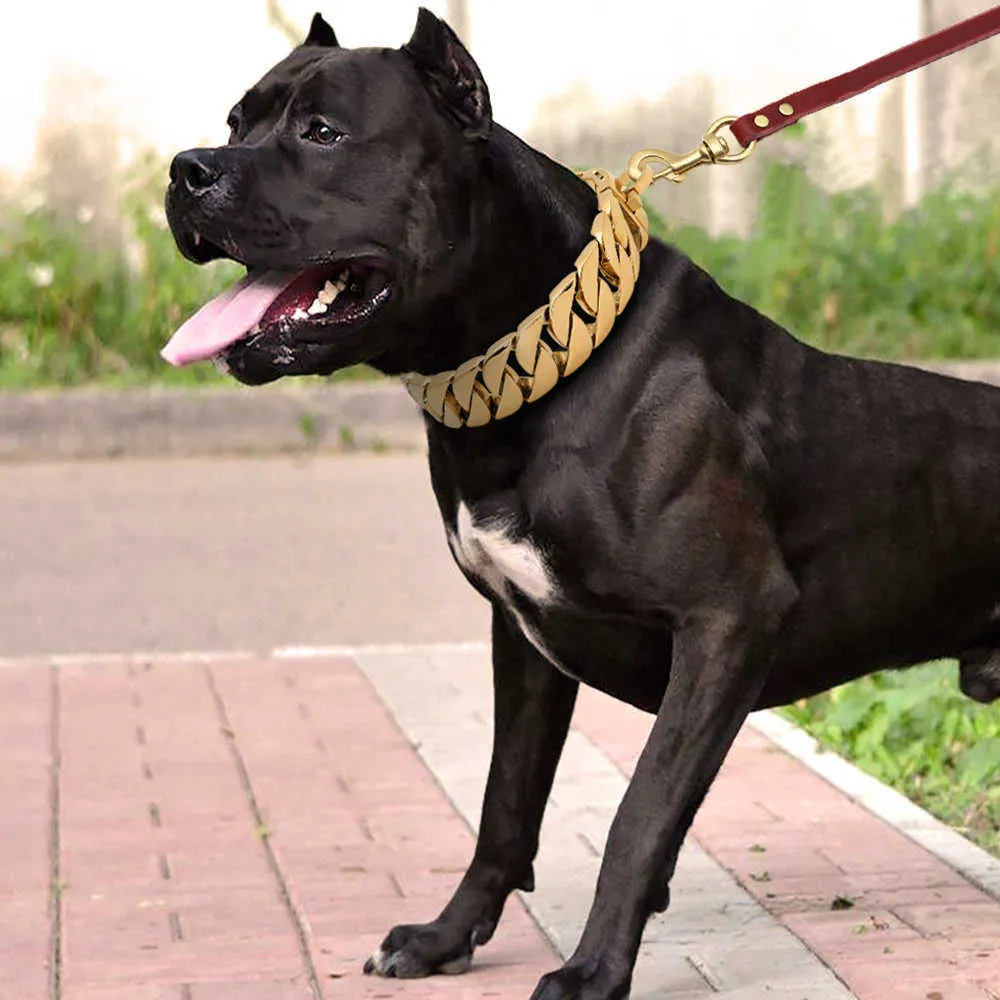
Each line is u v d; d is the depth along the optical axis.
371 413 14.08
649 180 4.96
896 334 14.93
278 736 7.38
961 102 15.99
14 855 5.94
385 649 8.78
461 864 5.85
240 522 11.65
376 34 15.39
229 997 4.76
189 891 5.60
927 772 6.94
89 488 12.77
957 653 5.22
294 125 4.50
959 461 5.00
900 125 15.99
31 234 15.06
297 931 5.26
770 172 15.36
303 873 5.75
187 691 8.06
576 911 5.41
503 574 4.73
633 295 4.69
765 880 5.66
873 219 15.50
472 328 4.59
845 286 15.15
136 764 6.99
